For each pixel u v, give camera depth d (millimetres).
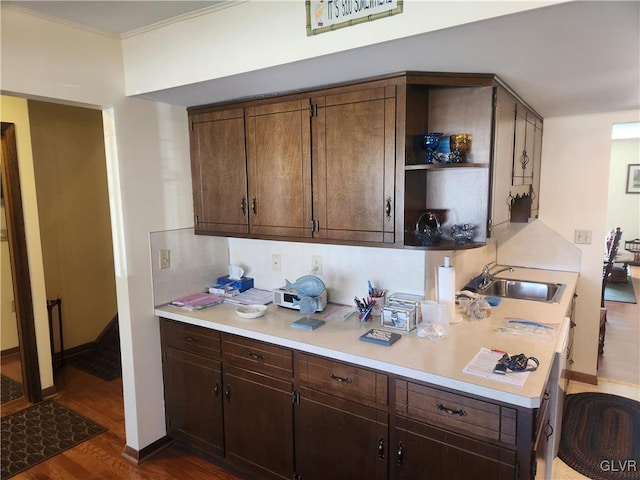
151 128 2518
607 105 2748
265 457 2266
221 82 2061
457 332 2068
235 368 2307
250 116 2439
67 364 3928
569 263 3393
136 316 2518
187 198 2768
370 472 1895
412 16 1452
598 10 1246
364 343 1962
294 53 1733
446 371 1648
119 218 2422
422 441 1728
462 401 1605
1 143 3010
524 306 2477
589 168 3242
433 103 2117
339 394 1937
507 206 2334
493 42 1520
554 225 3414
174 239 2699
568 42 1516
